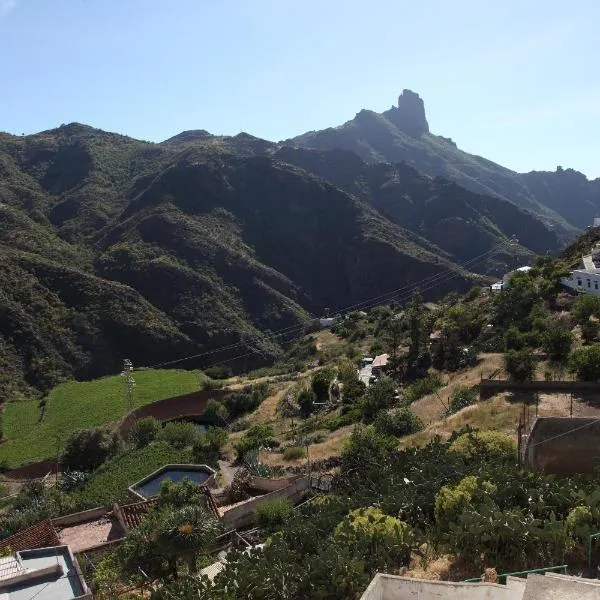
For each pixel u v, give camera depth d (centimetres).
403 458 2184
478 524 1180
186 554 1761
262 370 7388
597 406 2717
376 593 867
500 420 2700
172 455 3806
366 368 5456
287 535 1614
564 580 733
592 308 3841
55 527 2602
